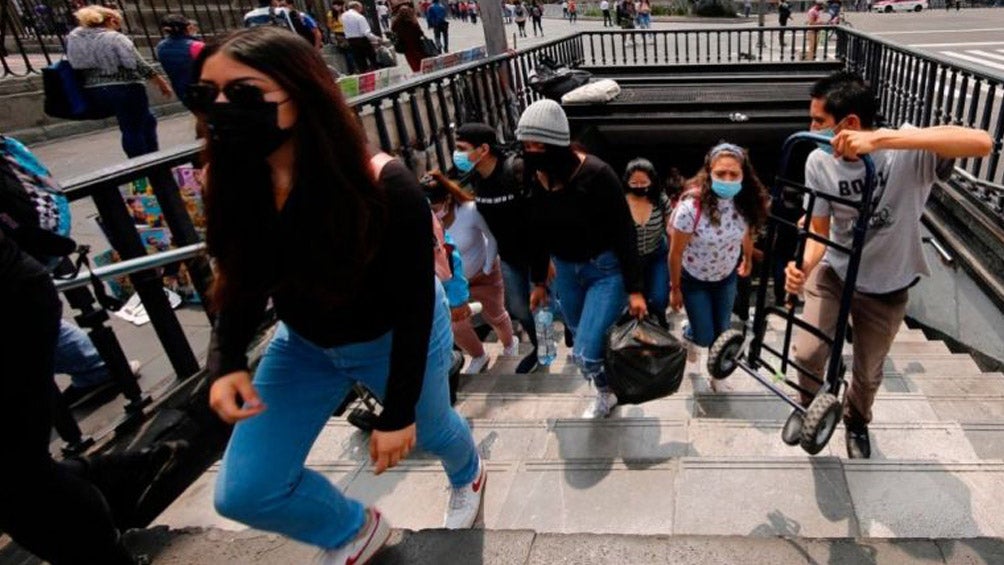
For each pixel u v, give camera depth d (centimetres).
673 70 899
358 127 117
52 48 1060
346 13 1049
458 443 185
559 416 316
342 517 158
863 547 170
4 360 133
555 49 859
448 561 178
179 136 800
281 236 120
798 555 170
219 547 191
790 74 853
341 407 304
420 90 499
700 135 753
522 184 277
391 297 130
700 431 277
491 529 202
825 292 242
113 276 211
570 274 281
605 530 211
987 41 1719
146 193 395
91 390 306
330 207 114
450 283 330
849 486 216
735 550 173
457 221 355
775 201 233
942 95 457
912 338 482
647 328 251
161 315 259
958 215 447
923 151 202
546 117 238
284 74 107
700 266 309
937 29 2112
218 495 140
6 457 139
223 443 268
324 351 147
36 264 141
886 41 620
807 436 210
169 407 252
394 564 178
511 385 364
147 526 226
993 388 349
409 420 137
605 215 253
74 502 150
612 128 766
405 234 124
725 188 280
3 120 761
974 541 168
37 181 164
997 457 249
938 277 481
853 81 210
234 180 116
